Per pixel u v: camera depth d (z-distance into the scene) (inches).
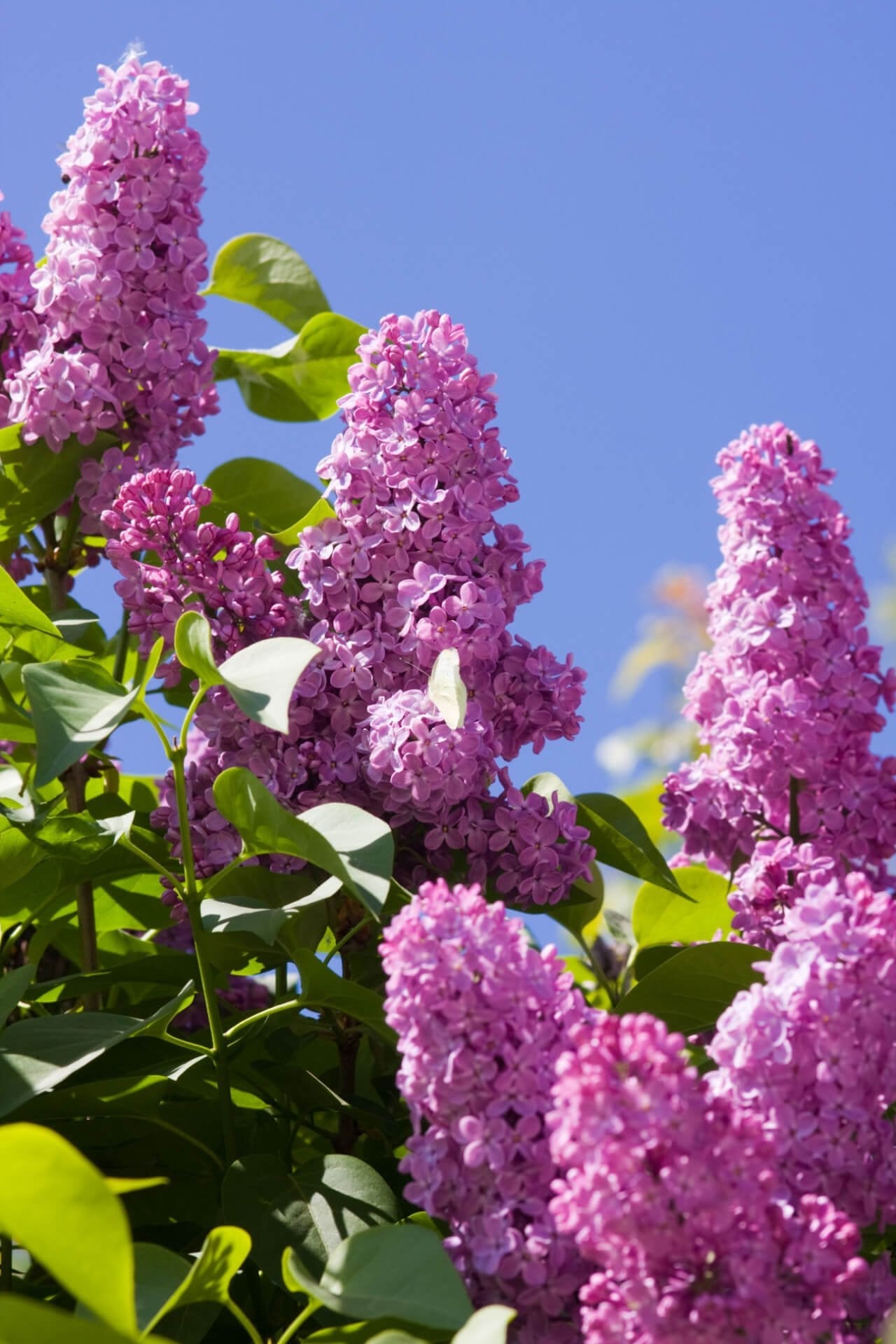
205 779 39.0
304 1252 35.6
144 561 42.7
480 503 39.4
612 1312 31.6
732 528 40.6
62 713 36.8
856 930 33.4
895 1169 33.7
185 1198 38.9
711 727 40.9
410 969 33.0
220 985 40.4
